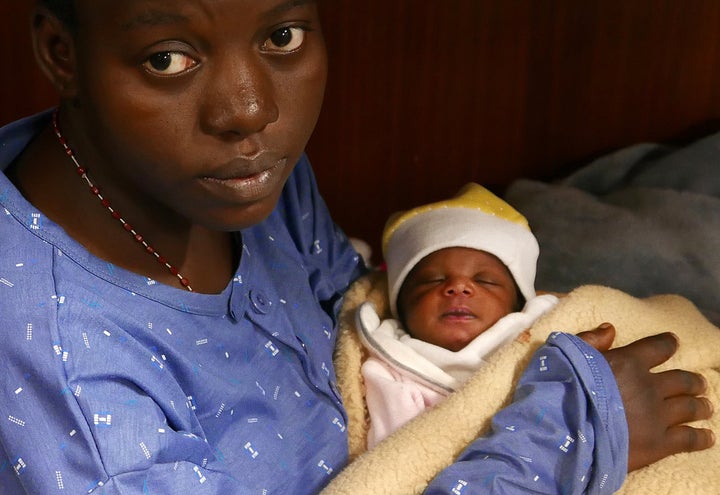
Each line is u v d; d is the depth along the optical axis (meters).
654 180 1.85
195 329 1.01
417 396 1.30
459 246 1.43
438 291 1.42
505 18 1.90
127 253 0.99
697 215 1.71
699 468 1.17
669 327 1.37
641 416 1.16
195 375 0.99
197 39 0.80
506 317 1.39
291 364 1.13
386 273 1.56
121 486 0.85
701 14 1.88
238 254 1.12
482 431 1.21
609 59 1.92
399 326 1.47
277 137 0.86
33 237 0.91
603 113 1.96
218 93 0.82
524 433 1.13
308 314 1.22
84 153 0.95
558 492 1.12
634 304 1.36
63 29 0.84
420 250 1.44
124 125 0.83
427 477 1.15
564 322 1.31
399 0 1.88
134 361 0.92
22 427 0.87
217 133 0.83
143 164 0.85
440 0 1.89
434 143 1.98
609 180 1.91
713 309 1.64
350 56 1.91
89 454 0.86
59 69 0.87
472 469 1.10
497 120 1.97
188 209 0.88
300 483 1.09
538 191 1.84
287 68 0.85
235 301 1.06
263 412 1.08
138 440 0.88
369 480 1.10
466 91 1.95
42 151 0.98
